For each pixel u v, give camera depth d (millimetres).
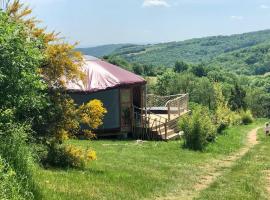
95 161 17297
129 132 28141
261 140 33156
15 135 9266
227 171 18016
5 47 10219
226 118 38000
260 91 116438
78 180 12070
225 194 13133
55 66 15031
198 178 16016
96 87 26250
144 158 19922
